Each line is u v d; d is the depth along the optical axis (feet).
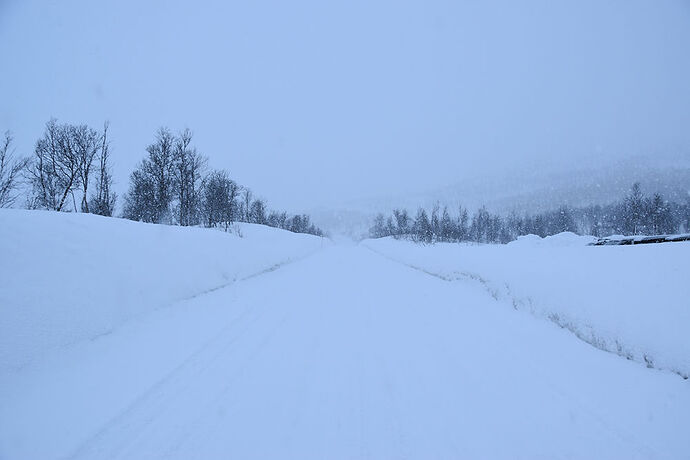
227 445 10.22
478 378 14.82
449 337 20.51
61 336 17.24
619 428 11.15
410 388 13.91
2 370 14.06
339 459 9.61
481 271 39.09
